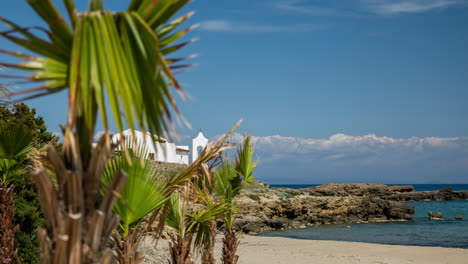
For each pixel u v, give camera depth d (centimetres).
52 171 433
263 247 2602
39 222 1167
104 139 311
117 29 308
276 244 2825
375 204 5697
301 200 5234
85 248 294
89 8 297
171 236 830
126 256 476
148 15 306
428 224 5125
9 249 851
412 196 9950
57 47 299
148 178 464
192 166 573
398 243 3381
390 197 9331
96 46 289
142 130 305
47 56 301
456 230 4359
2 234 850
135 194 455
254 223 4412
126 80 296
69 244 290
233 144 616
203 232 966
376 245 2794
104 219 310
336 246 2730
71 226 290
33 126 1583
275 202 4981
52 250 294
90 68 289
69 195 296
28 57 285
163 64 274
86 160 316
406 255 2319
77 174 297
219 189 1077
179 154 4675
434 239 3606
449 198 10194
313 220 5209
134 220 473
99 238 302
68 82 302
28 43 292
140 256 491
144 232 535
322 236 4003
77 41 280
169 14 312
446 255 2311
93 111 313
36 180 290
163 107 300
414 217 6147
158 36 314
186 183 582
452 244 3262
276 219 4788
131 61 302
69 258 289
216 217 1005
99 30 290
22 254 1067
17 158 867
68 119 280
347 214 5516
